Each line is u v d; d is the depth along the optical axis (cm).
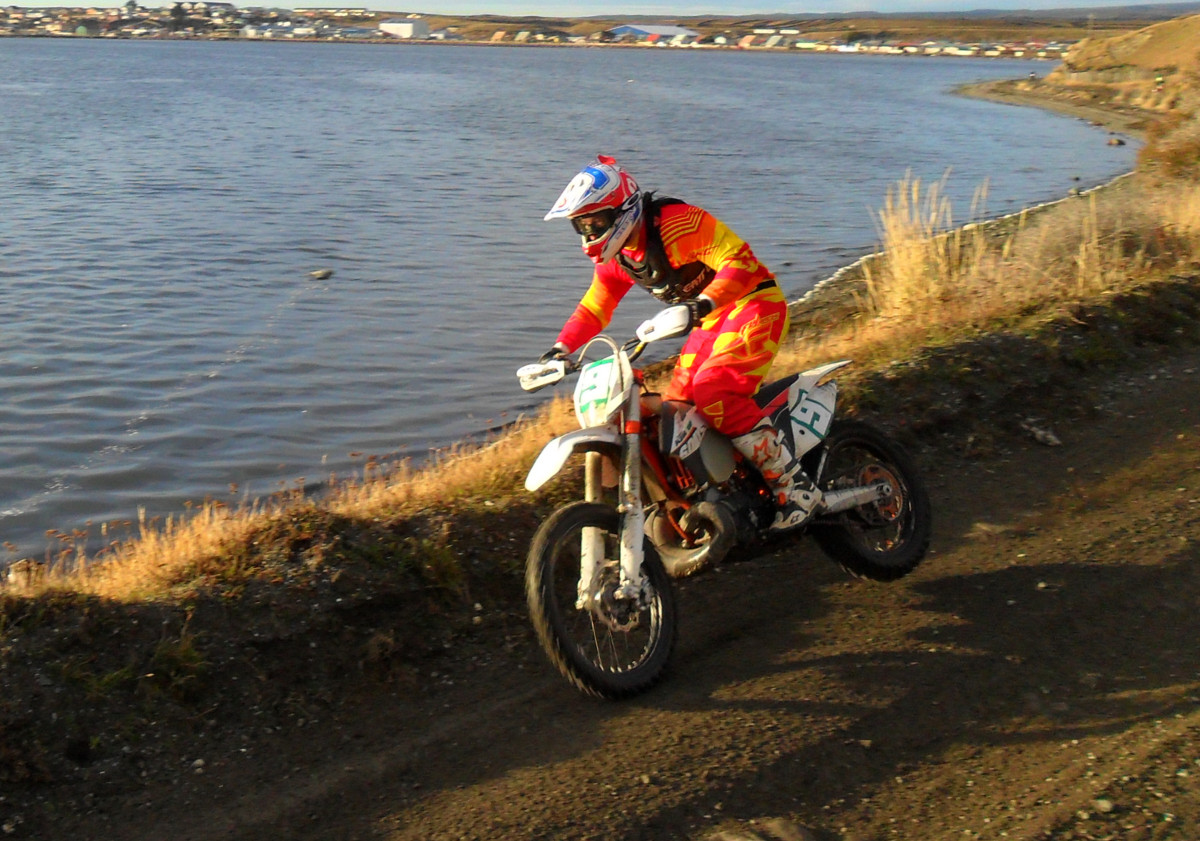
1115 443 688
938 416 698
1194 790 350
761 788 369
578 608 439
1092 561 529
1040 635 464
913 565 512
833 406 507
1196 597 485
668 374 922
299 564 474
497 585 509
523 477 604
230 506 900
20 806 363
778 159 3706
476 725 418
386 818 364
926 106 7288
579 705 429
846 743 392
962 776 371
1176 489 607
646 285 481
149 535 563
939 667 441
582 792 371
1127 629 464
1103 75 8319
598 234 453
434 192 2842
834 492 491
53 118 5147
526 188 2948
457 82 10125
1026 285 937
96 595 438
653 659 436
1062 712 405
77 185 2883
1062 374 773
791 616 498
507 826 355
